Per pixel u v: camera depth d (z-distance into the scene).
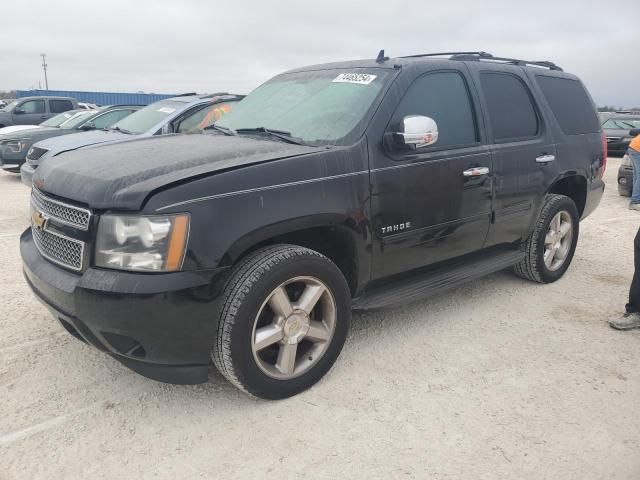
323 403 2.98
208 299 2.59
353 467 2.49
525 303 4.48
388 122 3.39
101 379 3.19
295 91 3.97
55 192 2.84
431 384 3.19
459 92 3.97
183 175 2.65
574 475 2.46
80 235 2.64
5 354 3.44
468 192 3.83
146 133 7.56
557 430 2.78
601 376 3.32
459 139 3.86
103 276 2.53
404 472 2.46
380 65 3.73
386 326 3.98
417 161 3.48
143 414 2.86
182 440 2.66
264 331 2.85
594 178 5.25
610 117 18.45
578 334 3.91
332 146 3.21
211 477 2.41
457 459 2.55
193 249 2.54
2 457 2.50
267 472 2.45
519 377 3.29
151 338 2.54
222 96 8.30
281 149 3.14
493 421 2.84
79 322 2.61
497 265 4.25
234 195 2.67
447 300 4.52
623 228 7.38
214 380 3.22
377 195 3.26
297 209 2.86
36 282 2.88
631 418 2.89
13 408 2.88
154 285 2.47
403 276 3.68
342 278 3.10
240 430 2.74
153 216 2.49
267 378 2.87
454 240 3.86
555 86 4.99
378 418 2.85
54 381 3.15
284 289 2.89
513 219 4.32
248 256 2.84
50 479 2.38
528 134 4.50
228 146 3.22
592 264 5.66
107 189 2.61
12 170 11.21
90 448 2.58
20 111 17.11
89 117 11.13
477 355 3.56
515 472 2.47
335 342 3.16
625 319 3.98
